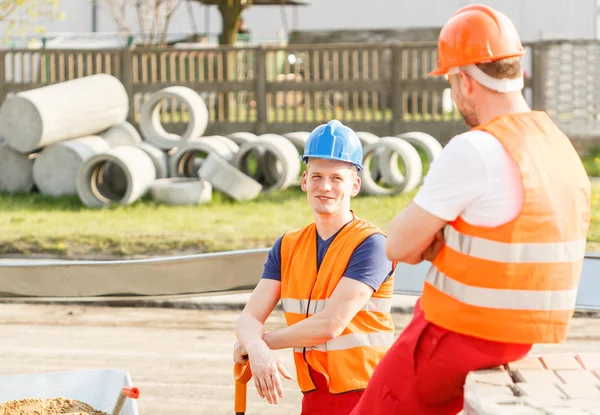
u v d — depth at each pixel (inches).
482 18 125.9
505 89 125.2
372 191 660.7
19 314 393.4
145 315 389.7
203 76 880.3
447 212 121.4
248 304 163.0
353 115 851.4
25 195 685.9
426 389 131.3
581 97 848.3
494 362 126.0
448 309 123.9
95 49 881.5
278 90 859.4
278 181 674.2
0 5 887.1
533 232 119.7
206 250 490.0
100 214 599.2
